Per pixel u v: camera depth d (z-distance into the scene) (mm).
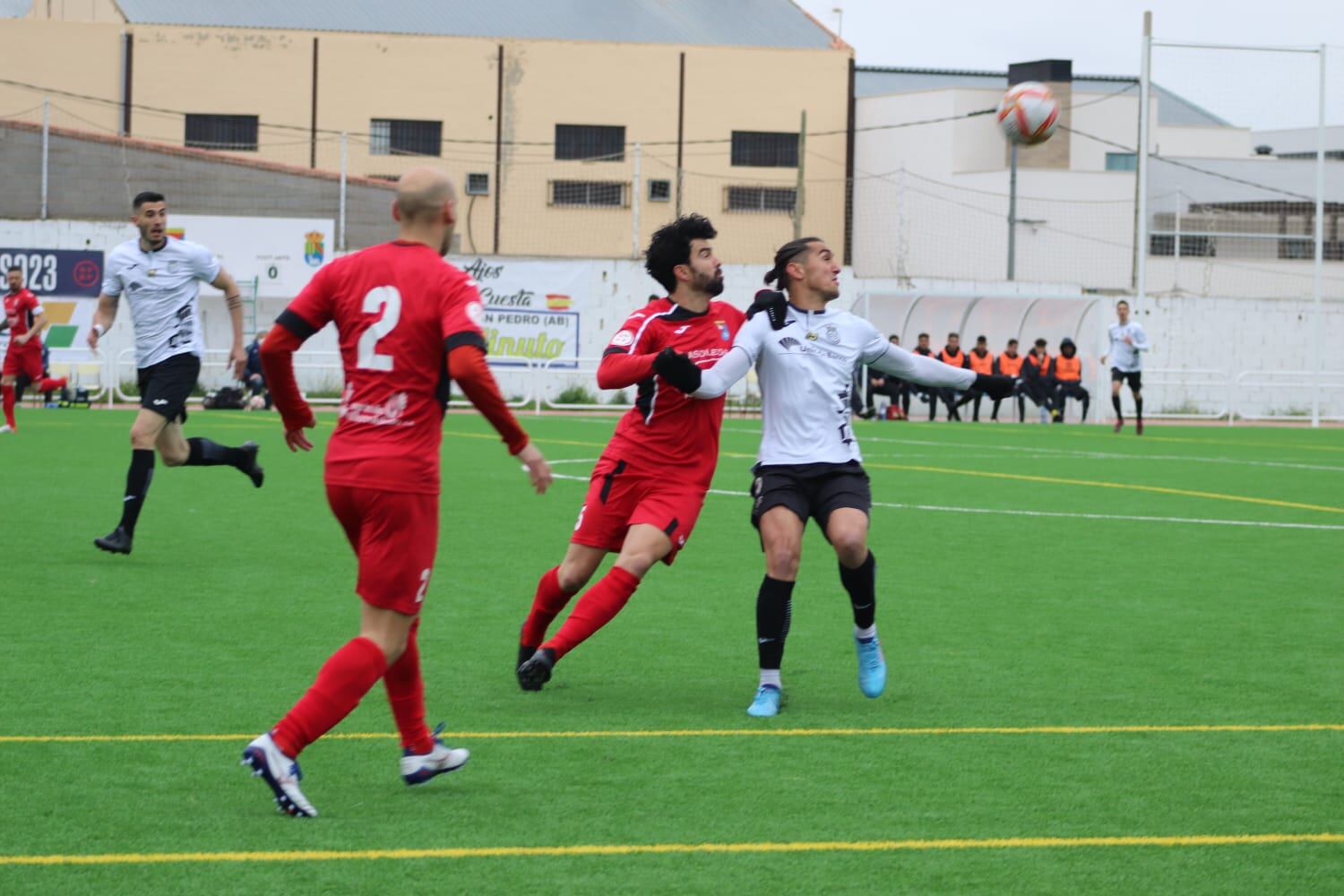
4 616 10352
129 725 7520
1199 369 44438
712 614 11086
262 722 7617
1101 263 62000
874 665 8328
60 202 48062
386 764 6887
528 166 66250
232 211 49469
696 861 5602
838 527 7992
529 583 12273
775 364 8211
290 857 5562
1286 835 6016
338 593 11500
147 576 12109
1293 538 15820
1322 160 40219
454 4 69062
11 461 21719
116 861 5492
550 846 5750
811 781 6727
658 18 70938
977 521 16969
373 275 6180
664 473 8430
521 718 7871
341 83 65000
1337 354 45875
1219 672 9258
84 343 39750
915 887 5359
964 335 42625
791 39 71938
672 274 8516
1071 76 66812
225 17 66062
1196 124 81188
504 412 6047
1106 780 6805
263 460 22891
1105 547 15039
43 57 62969
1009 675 9141
